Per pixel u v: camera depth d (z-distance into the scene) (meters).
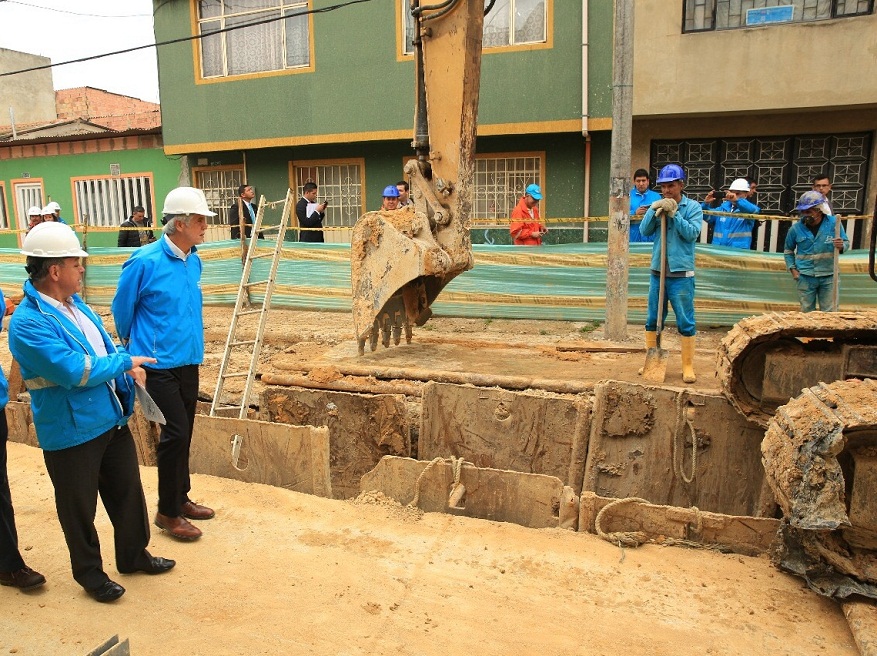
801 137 11.45
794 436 3.58
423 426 5.90
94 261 11.41
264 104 13.86
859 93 10.33
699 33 10.77
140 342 4.11
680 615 3.52
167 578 3.88
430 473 4.70
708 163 11.94
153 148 16.05
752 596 3.67
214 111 14.30
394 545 4.24
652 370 6.31
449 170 6.64
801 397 3.86
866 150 11.23
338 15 13.00
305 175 14.56
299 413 6.25
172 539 4.32
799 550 3.78
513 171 12.89
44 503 4.94
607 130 11.75
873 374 4.59
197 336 4.30
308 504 4.80
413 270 6.60
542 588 3.77
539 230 10.45
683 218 6.12
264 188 14.84
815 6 10.45
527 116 12.07
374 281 6.95
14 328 3.28
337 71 13.21
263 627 3.44
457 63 6.38
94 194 17.02
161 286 4.08
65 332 3.37
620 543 4.19
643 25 10.97
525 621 3.48
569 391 6.04
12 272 12.41
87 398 3.44
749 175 11.81
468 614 3.54
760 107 10.77
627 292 8.23
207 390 7.12
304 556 4.12
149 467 5.69
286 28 13.53
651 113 11.24
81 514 3.54
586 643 3.30
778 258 8.35
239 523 4.55
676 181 6.10
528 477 4.47
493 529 4.42
